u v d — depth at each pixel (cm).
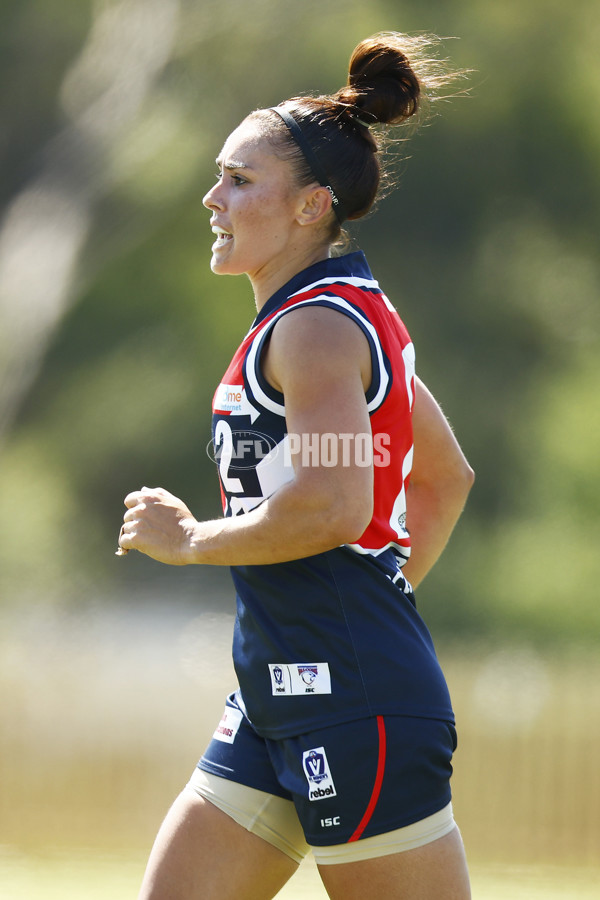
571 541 7394
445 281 7794
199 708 4231
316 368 723
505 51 6981
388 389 760
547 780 3312
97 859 2377
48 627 7269
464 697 4684
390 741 732
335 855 745
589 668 6059
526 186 7688
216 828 812
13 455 8038
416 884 737
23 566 7744
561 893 2012
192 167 5184
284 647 758
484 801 3241
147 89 4628
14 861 2316
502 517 7569
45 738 3650
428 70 852
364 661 740
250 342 777
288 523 718
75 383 8088
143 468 7975
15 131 4691
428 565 907
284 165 800
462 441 7625
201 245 7681
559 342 7719
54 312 4778
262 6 4866
